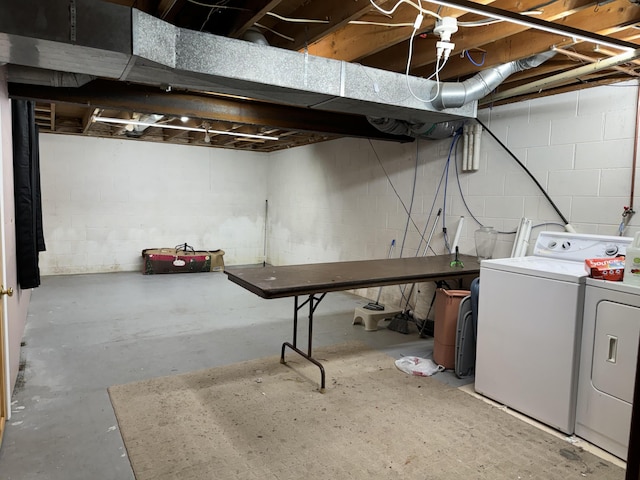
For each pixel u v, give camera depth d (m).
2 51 1.97
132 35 2.00
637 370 0.88
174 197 7.66
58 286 6.06
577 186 3.39
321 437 2.36
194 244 7.91
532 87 3.33
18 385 2.93
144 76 2.38
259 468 2.08
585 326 2.36
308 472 2.05
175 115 3.90
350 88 2.79
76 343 3.78
